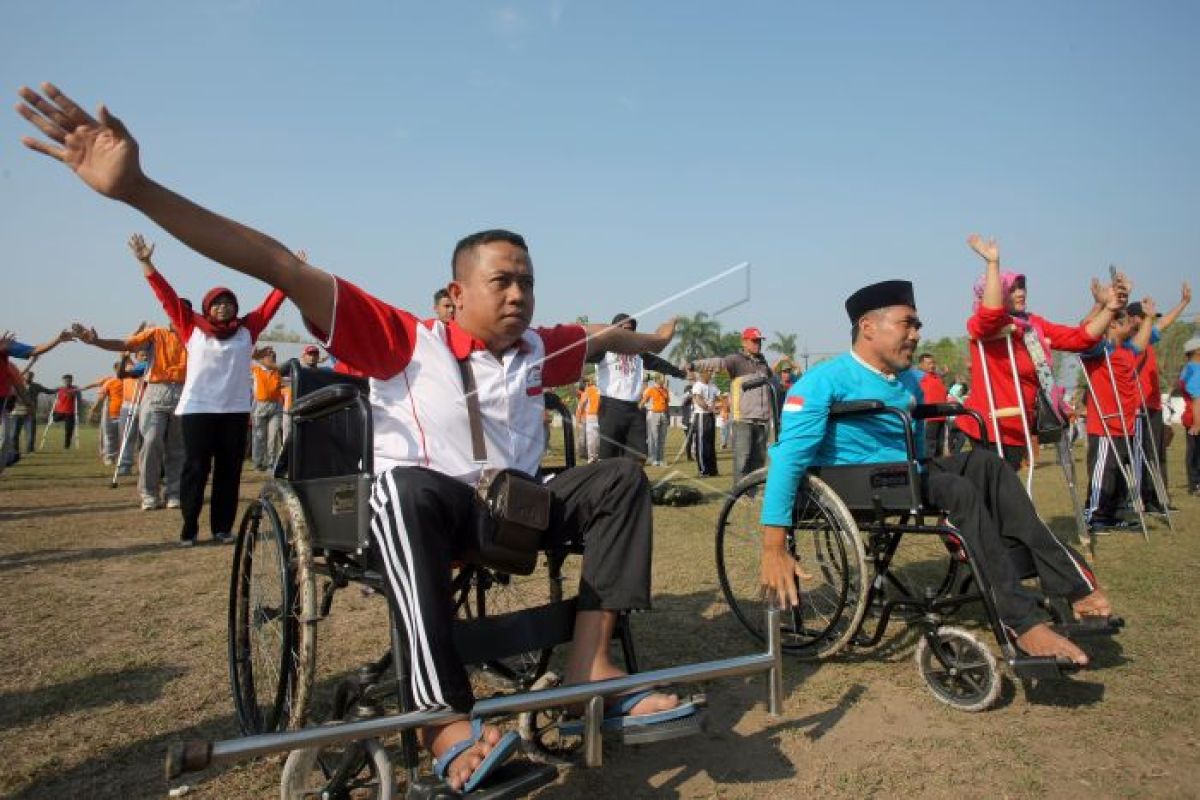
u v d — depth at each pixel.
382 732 1.73
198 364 5.87
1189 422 8.52
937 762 2.38
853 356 3.40
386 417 2.30
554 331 2.73
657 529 6.64
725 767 2.37
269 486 2.47
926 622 2.83
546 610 2.17
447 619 1.90
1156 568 4.77
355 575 2.28
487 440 2.36
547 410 2.98
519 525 2.06
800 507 3.36
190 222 1.85
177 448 8.31
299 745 1.63
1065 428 4.77
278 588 2.43
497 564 2.12
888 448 3.34
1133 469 6.03
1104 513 6.27
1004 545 2.81
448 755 1.77
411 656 1.86
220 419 5.94
